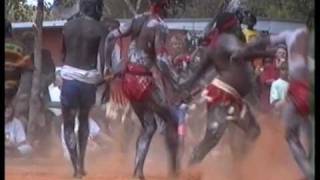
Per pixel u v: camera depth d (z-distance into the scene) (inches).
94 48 522.3
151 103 506.6
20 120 617.6
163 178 526.3
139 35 505.0
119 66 518.0
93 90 524.7
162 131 546.9
